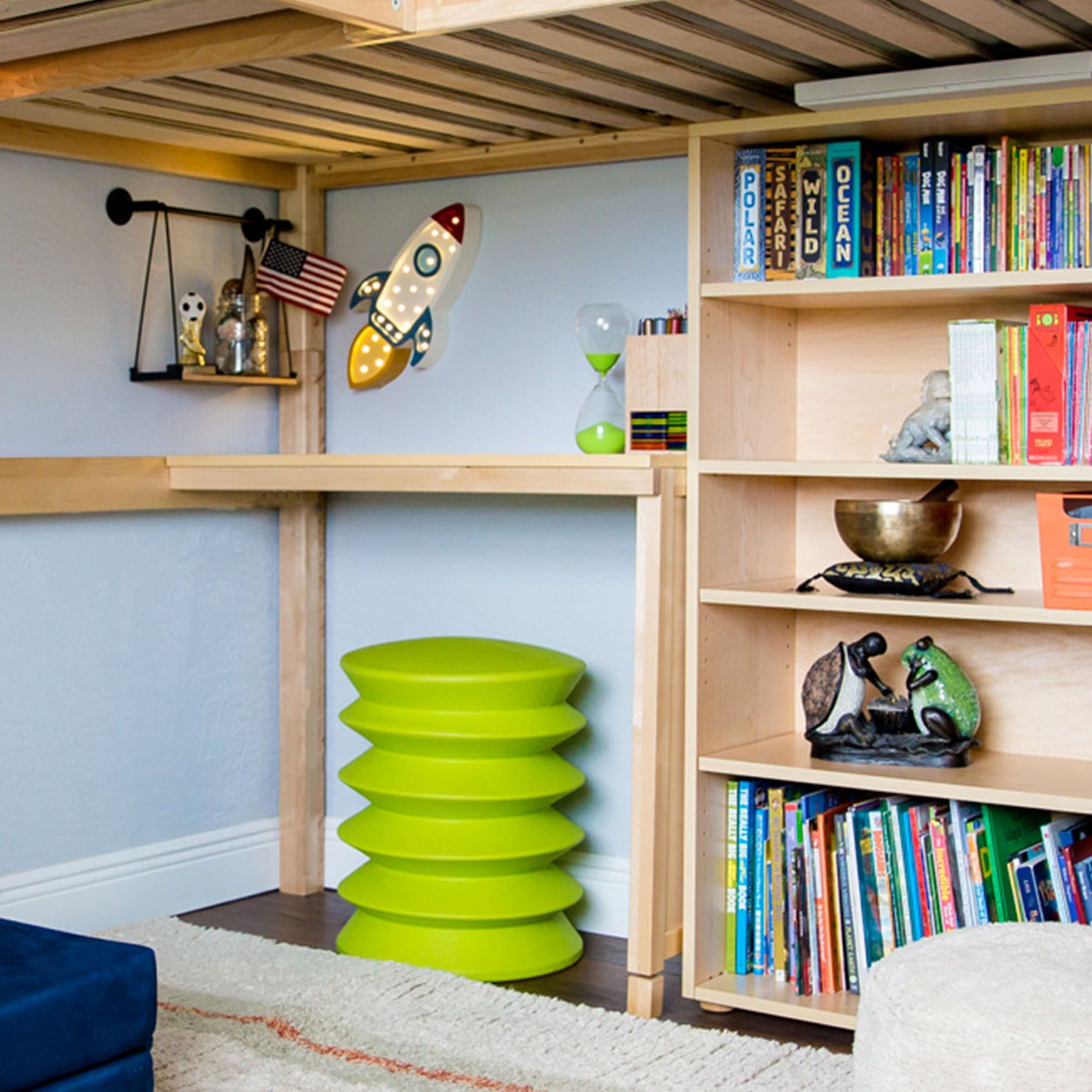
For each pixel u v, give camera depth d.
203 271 3.58
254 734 3.74
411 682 3.06
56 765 3.29
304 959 3.11
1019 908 2.67
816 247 2.84
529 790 3.10
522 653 3.23
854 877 2.80
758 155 2.92
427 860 3.08
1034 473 2.56
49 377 3.26
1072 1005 1.80
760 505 3.08
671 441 3.10
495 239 3.53
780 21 2.33
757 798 2.96
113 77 2.59
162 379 3.40
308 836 3.76
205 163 3.49
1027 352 2.61
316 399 3.77
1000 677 2.97
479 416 3.58
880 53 2.57
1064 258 2.66
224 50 2.46
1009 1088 1.73
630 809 3.41
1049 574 2.57
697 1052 2.64
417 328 3.58
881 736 2.85
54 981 2.06
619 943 3.36
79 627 3.33
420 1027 2.73
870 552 2.81
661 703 2.89
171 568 3.53
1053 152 2.67
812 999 2.79
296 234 3.72
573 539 3.46
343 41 2.35
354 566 3.79
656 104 2.94
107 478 3.31
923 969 1.94
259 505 3.64
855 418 3.12
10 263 3.17
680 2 2.23
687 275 3.27
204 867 3.61
